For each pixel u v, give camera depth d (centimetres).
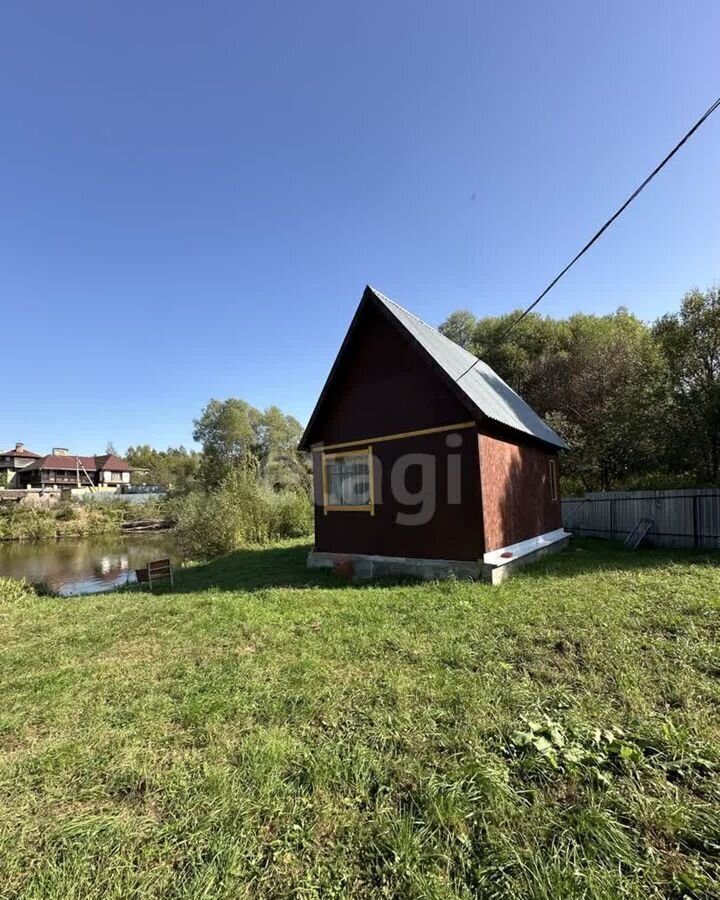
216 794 227
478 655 389
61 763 263
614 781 219
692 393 1338
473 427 763
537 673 345
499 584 680
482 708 295
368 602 604
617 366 1744
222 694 342
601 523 1274
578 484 1741
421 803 212
